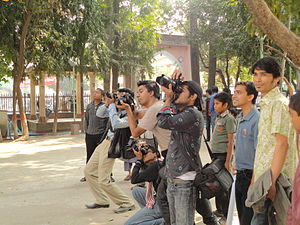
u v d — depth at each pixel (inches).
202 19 770.8
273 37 132.4
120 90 194.2
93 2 546.0
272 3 187.9
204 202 138.6
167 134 142.1
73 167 341.4
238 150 136.0
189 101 128.1
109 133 206.4
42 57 525.0
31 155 410.3
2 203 233.1
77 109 803.4
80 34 557.0
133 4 642.2
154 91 159.2
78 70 598.9
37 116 816.9
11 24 502.0
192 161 125.9
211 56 816.9
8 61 571.8
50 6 481.1
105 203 219.1
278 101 115.3
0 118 585.0
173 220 132.7
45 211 215.3
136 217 159.3
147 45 658.8
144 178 154.5
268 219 119.4
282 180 114.3
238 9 452.8
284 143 111.3
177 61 860.6
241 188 134.6
